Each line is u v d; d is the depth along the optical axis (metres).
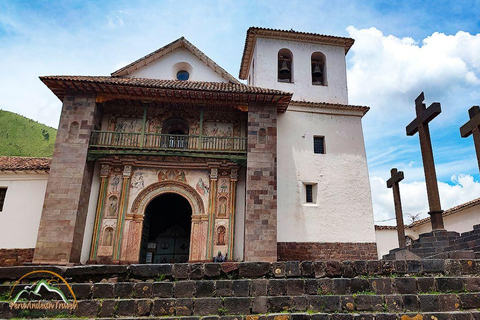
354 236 19.08
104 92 18.03
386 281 8.11
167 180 18.19
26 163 19.59
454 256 10.57
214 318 7.36
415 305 7.70
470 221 22.92
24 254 17.56
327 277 8.33
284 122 20.64
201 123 18.67
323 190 19.67
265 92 17.97
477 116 12.55
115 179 18.02
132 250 17.09
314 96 22.34
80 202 16.62
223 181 18.33
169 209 21.73
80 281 8.27
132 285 8.01
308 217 19.02
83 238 16.98
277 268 8.40
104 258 16.67
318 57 24.02
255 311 7.65
